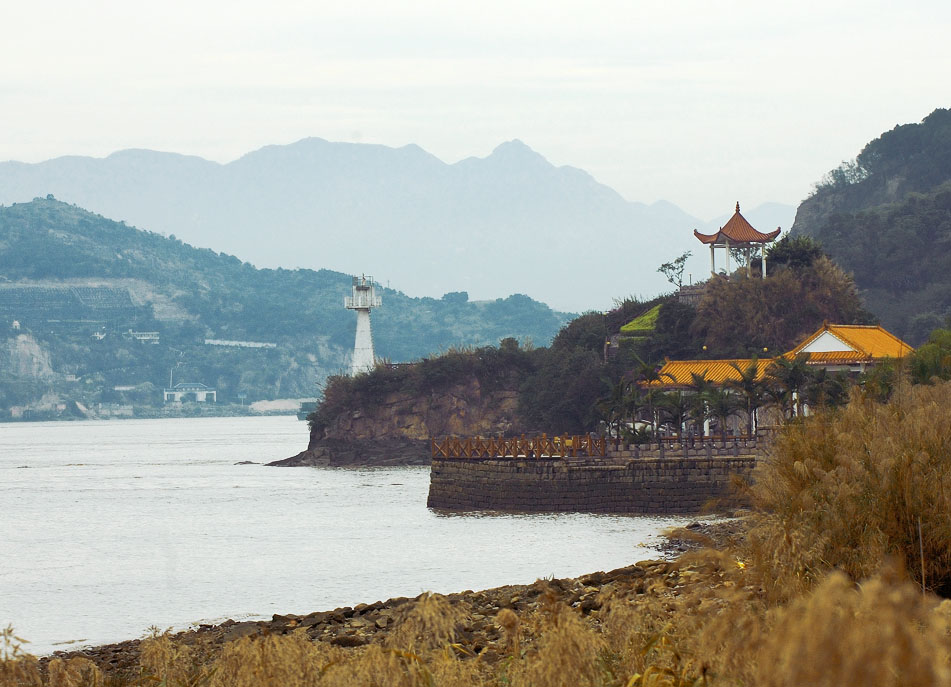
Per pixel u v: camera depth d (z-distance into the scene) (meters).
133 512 111.56
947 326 184.12
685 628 15.16
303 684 15.09
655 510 91.88
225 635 33.47
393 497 121.88
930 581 22.19
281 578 61.22
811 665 10.09
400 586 55.66
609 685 14.09
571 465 95.56
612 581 31.45
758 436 91.88
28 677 16.81
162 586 59.91
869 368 112.69
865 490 23.14
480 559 64.88
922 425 24.09
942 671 9.85
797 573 18.75
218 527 93.75
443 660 14.17
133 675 21.00
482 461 100.62
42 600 55.97
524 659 14.86
